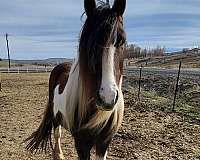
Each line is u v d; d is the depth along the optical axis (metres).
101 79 3.32
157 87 19.75
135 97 15.39
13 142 7.34
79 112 3.94
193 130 8.59
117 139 7.56
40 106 12.89
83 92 3.68
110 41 3.31
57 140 5.89
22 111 11.61
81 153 4.15
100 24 3.36
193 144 7.31
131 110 11.54
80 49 3.58
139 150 6.80
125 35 3.47
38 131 5.84
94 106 3.74
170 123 9.43
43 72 45.06
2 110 11.84
